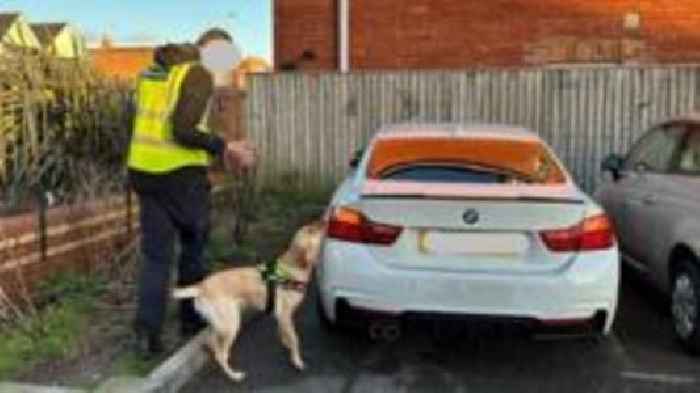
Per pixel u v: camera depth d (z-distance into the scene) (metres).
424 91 12.04
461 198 5.10
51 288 6.59
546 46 13.57
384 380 5.37
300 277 5.43
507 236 5.12
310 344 6.08
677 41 13.27
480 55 13.75
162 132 5.48
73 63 8.38
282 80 12.48
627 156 7.83
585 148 11.62
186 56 5.57
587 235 5.12
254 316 6.67
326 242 5.39
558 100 11.64
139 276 6.00
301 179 12.43
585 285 5.05
